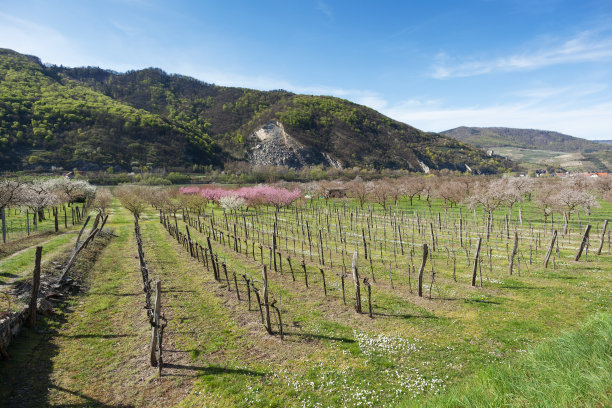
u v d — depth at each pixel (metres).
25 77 193.12
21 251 20.34
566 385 6.38
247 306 13.70
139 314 12.69
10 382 7.91
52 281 14.41
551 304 13.20
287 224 40.34
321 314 12.91
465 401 6.64
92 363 9.23
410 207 62.19
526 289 15.12
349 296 15.02
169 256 23.11
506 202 42.03
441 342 10.43
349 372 8.85
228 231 34.62
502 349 9.82
